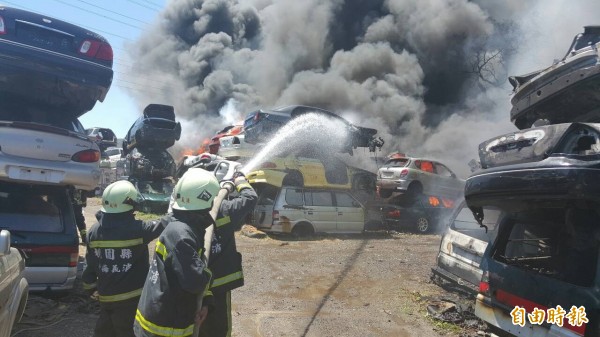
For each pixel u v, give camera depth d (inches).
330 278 285.1
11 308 133.0
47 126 214.8
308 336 190.7
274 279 277.1
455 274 252.1
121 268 132.7
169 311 102.3
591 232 132.5
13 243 195.6
